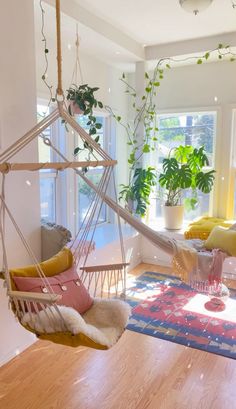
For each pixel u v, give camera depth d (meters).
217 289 2.93
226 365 2.23
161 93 4.48
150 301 3.18
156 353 2.38
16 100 2.26
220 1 2.79
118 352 2.39
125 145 4.70
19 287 1.78
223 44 3.57
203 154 4.04
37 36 3.05
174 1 2.80
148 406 1.88
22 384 2.07
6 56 2.17
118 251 3.74
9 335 2.30
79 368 2.22
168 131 4.57
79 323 1.58
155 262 4.29
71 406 1.89
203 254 2.93
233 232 3.23
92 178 4.12
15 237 2.34
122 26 3.36
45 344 2.50
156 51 3.95
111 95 4.30
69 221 3.66
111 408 1.87
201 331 2.64
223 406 1.88
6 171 1.53
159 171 4.63
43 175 3.35
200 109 4.26
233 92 4.07
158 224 4.51
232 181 4.26
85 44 3.43
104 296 3.24
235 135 4.20
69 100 3.11
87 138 1.93
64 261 2.10
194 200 4.41
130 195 4.23
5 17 2.14
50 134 3.41
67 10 2.71
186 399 1.93
